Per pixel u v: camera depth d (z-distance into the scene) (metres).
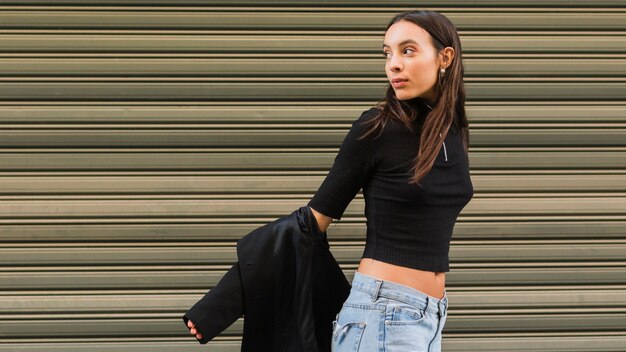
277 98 3.70
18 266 3.68
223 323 2.73
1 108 3.64
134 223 3.69
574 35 3.76
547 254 3.78
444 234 2.67
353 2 3.71
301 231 2.68
